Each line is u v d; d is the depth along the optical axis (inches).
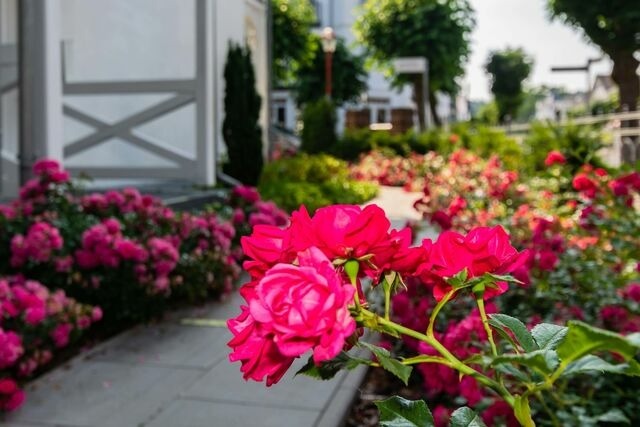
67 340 145.4
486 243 36.1
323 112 812.6
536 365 30.0
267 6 561.6
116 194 205.2
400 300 123.3
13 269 175.2
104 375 143.0
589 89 725.3
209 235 211.0
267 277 29.4
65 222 184.7
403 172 642.2
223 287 208.2
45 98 265.0
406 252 35.5
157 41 420.5
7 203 268.8
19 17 265.1
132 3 418.3
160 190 369.1
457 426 35.1
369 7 1149.1
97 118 407.2
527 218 209.6
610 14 804.0
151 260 179.5
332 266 30.1
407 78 1137.4
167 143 422.6
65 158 413.4
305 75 1278.3
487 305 97.7
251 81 459.2
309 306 28.1
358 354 143.2
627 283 151.0
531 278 137.5
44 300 140.9
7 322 133.3
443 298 35.8
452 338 94.0
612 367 29.5
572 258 147.5
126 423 118.7
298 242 33.3
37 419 120.1
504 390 34.7
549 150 428.8
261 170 462.0
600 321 124.2
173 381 139.4
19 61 266.1
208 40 397.1
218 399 129.4
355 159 796.0
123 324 182.9
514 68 2139.5
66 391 133.7
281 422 118.2
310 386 134.5
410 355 144.2
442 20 1088.8
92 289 174.7
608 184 171.0
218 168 424.5
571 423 88.4
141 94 402.6
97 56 414.3
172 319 188.5
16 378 135.2
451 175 440.1
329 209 34.0
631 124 532.1
